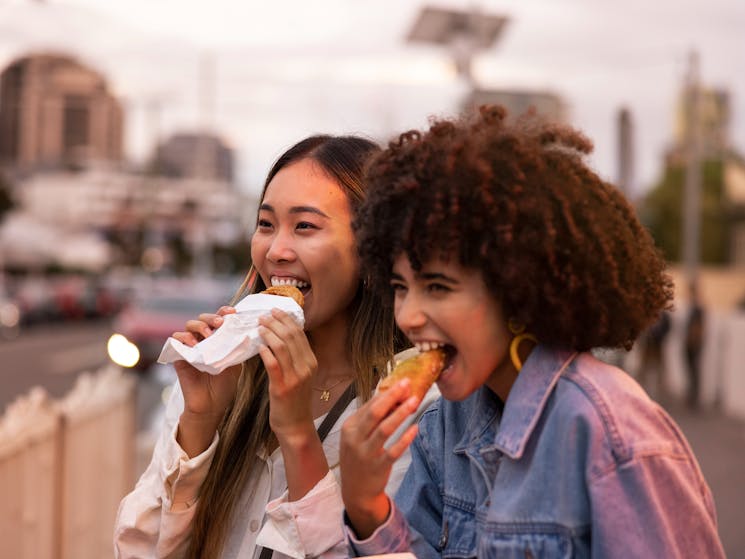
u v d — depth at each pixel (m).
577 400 1.48
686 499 1.44
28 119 78.88
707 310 16.12
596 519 1.41
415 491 1.83
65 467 4.14
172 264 76.38
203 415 2.13
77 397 4.67
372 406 1.57
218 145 67.31
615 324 1.53
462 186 1.48
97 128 79.44
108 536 5.16
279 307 2.00
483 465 1.64
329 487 1.97
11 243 47.66
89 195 72.31
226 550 2.15
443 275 1.51
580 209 1.49
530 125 1.68
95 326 39.47
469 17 14.02
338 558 1.94
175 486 2.11
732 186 34.84
